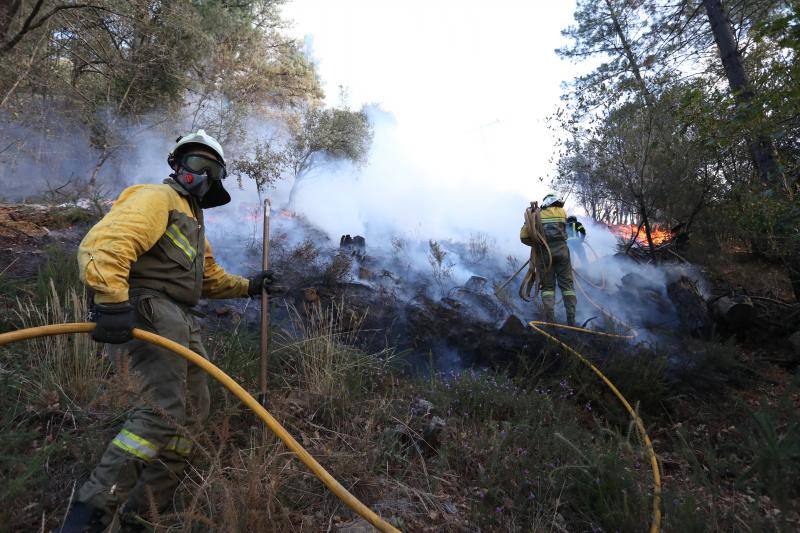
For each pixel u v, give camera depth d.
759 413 2.70
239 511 1.94
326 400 3.09
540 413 3.32
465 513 2.45
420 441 2.92
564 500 2.55
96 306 1.83
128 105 10.59
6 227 4.73
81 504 1.83
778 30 3.01
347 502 1.78
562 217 5.25
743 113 4.09
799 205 4.47
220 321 3.99
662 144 6.86
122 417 2.53
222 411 2.58
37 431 2.33
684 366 4.25
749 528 2.25
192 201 2.30
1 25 8.18
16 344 2.96
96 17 9.90
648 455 2.79
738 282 6.20
